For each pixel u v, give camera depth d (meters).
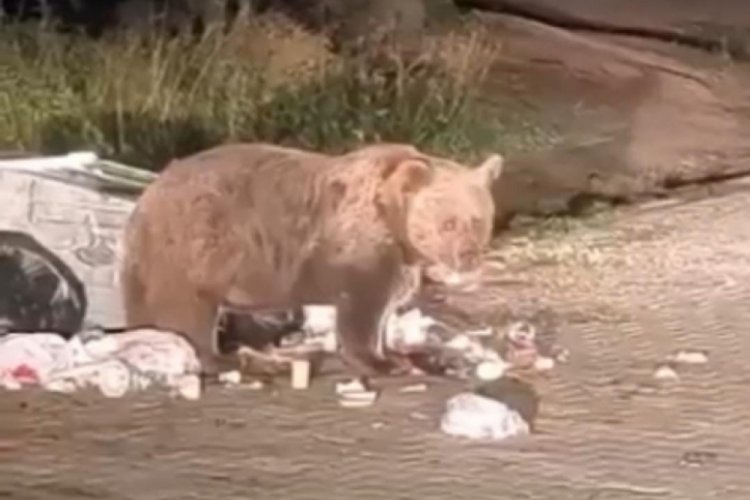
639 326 15.60
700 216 20.88
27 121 20.88
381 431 12.23
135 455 11.68
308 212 13.20
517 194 22.00
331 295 13.25
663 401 13.16
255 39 24.97
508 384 13.49
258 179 13.39
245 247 13.36
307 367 13.25
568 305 16.28
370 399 12.88
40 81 21.88
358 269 13.12
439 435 12.17
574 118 26.52
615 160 24.75
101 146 20.55
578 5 34.94
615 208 21.28
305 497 10.90
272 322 13.84
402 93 24.14
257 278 13.38
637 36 33.59
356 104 23.53
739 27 35.38
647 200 22.06
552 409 12.87
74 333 13.95
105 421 12.38
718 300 16.69
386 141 22.84
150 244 13.56
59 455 11.66
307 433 12.17
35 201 13.92
